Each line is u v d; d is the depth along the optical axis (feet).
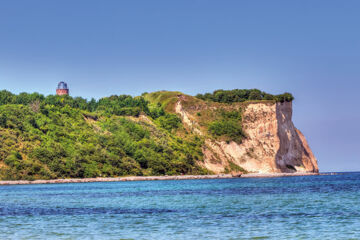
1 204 209.97
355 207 179.73
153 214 166.71
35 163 421.18
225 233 124.47
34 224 144.15
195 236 120.98
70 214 169.37
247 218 152.56
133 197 243.40
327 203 197.67
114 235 123.85
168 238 118.93
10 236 123.44
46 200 230.07
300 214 160.66
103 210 182.39
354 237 117.08
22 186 360.69
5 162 406.41
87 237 121.39
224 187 327.47
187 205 197.36
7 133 442.09
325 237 117.50
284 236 119.44
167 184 382.01
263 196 239.50
